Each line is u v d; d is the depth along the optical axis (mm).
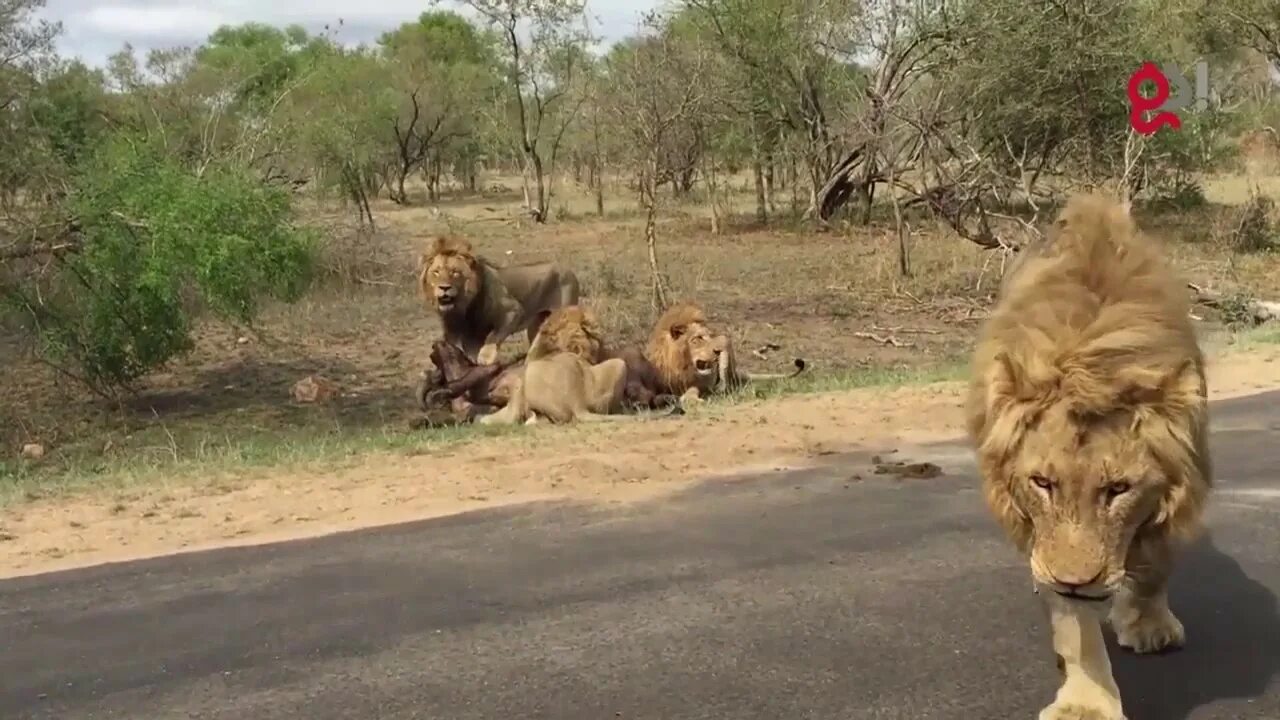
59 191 13773
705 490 7812
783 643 5039
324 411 13297
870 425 9797
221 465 9180
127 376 13891
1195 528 3660
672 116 27188
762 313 19000
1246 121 35312
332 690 4699
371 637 5254
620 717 4375
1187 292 4207
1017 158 25031
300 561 6438
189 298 15000
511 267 15000
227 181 13500
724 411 10828
